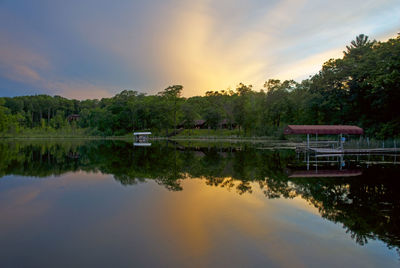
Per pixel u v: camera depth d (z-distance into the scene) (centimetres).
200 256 592
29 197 1100
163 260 573
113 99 12250
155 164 2116
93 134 9688
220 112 8556
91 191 1201
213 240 678
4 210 928
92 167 1942
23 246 646
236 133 8319
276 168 1883
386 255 609
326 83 4809
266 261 573
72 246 644
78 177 1544
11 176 1576
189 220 823
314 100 5034
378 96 3869
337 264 566
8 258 586
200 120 9625
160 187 1280
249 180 1454
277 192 1177
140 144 5234
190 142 6009
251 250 624
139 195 1126
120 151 3441
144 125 9969
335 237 704
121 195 1127
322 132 2919
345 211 914
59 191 1202
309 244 661
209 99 10950
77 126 10919
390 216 862
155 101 9712
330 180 1448
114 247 638
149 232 730
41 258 586
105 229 752
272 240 681
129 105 9769
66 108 13962
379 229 760
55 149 3738
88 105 14275
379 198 1078
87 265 553
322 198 1077
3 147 4050
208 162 2238
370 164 2055
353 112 4622
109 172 1719
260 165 2041
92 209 938
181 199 1064
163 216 860
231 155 2822
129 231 738
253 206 970
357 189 1234
